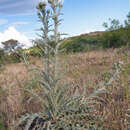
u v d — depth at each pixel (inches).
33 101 129.7
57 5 83.4
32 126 99.6
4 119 112.0
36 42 85.5
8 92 143.1
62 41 88.4
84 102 102.7
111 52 248.2
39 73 91.7
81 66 204.1
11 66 249.8
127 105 116.2
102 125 95.4
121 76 138.6
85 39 653.9
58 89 102.3
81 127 91.2
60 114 96.1
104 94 134.0
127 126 96.7
